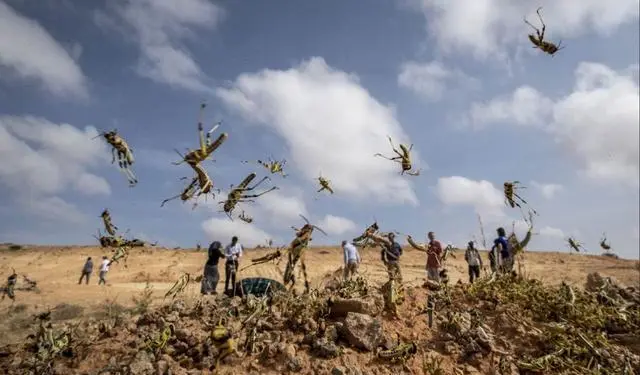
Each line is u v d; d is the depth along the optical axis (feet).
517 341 23.70
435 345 22.54
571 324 25.08
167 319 23.82
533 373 21.49
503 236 34.17
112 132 14.82
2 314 39.01
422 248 27.12
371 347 21.09
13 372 21.03
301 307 23.43
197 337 21.45
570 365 21.77
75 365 20.94
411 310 25.31
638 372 22.11
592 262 83.20
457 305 26.81
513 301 27.35
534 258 87.25
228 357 20.13
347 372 19.31
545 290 28.76
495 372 21.18
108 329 23.98
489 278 29.73
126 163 14.94
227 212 16.85
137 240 20.02
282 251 21.74
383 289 26.27
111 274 82.07
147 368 19.44
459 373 20.70
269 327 22.65
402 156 21.68
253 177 17.21
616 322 27.20
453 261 71.36
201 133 14.23
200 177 14.28
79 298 47.55
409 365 20.59
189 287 35.94
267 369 19.67
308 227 21.44
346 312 23.48
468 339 22.71
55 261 106.52
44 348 22.45
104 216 19.58
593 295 29.86
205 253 103.65
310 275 59.57
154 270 82.89
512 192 24.40
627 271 69.15
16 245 135.23
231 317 23.86
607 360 22.41
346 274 33.88
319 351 20.51
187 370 19.58
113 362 20.42
